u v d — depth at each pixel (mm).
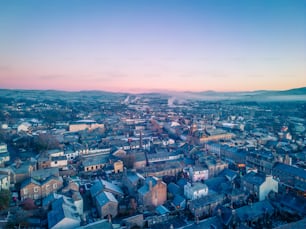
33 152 160375
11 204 89375
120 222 82062
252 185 100188
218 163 126812
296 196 90438
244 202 94750
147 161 149125
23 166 114938
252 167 135375
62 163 137375
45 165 132375
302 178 109938
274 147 185250
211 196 92938
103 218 85062
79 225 74750
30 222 78438
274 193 97625
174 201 96062
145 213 89250
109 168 136375
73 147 175750
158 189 95500
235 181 113188
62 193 95812
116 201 88500
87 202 97625
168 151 167000
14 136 192375
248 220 79812
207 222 75812
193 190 95312
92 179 125625
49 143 168250
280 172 122562
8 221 74625
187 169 127500
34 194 96375
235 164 147000
